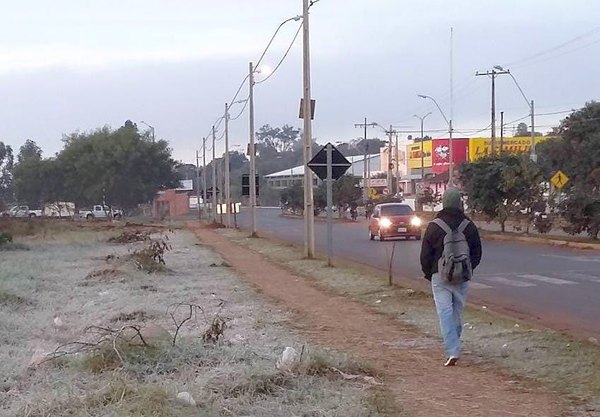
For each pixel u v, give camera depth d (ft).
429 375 30.22
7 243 106.73
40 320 42.60
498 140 285.64
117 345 29.96
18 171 271.90
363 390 27.09
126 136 259.39
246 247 114.32
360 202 260.21
